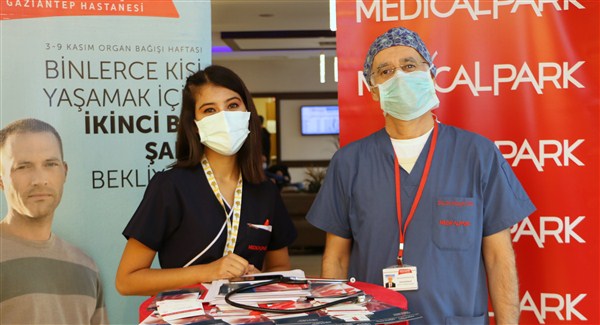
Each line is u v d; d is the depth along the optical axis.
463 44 2.80
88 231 2.79
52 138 2.73
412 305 2.12
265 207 2.28
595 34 2.72
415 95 2.16
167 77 2.84
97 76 2.78
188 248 2.17
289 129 12.80
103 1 2.78
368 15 2.84
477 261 2.15
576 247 2.76
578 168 2.75
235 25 8.95
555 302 2.77
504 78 2.78
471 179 2.19
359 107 2.86
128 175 2.81
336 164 2.34
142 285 2.04
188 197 2.17
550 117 2.76
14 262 2.70
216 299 1.68
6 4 2.69
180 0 2.84
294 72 12.71
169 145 2.84
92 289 2.78
